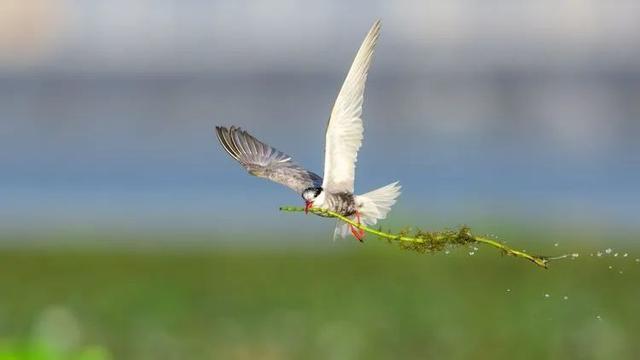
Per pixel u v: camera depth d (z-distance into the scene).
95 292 22.36
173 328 18.92
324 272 24.53
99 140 69.56
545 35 108.25
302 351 17.55
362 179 51.41
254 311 20.22
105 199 44.03
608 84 96.62
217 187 46.69
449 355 17.41
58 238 31.72
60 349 12.11
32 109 105.19
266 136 75.12
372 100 100.75
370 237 28.31
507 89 98.88
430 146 64.44
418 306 20.11
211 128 80.19
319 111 99.06
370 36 11.06
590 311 19.50
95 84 116.12
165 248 29.31
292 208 11.21
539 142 65.25
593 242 27.67
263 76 113.25
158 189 46.97
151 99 108.94
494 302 20.34
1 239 31.58
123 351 17.44
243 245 29.53
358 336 18.02
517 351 17.48
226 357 17.28
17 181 50.19
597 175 48.53
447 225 30.33
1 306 20.75
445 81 104.69
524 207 36.19
